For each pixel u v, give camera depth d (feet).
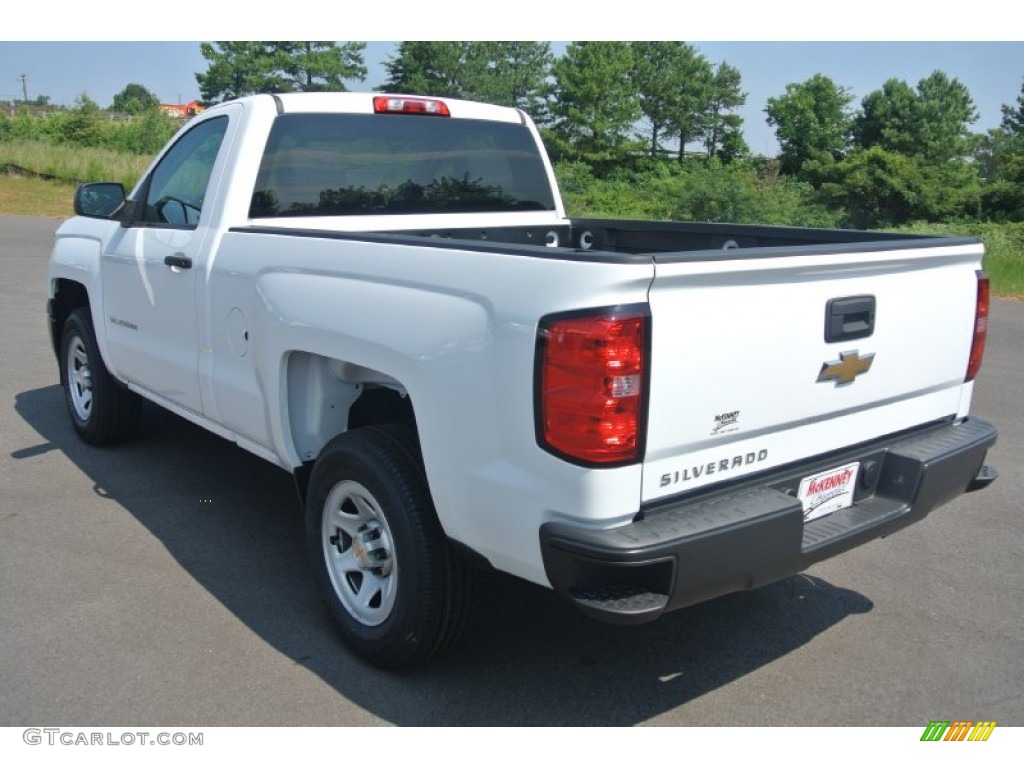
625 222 17.21
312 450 12.46
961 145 198.49
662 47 236.63
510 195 16.85
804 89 215.92
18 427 20.30
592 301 8.25
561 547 8.54
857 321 10.18
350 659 11.32
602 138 201.67
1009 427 22.02
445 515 9.79
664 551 8.36
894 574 14.06
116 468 17.78
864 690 10.92
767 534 9.04
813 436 10.16
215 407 13.85
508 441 8.96
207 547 14.38
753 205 120.37
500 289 9.00
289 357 11.99
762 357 9.26
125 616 12.17
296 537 14.87
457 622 10.48
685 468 8.96
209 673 10.90
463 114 15.90
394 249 10.30
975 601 13.21
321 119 14.15
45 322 32.32
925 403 11.59
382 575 11.07
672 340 8.50
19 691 10.44
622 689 10.85
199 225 13.92
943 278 11.27
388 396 12.78
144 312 15.52
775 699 10.71
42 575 13.28
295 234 11.90
